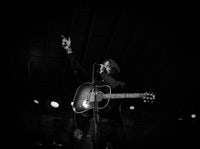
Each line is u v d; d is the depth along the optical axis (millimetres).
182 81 8477
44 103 9148
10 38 7086
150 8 6367
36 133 8859
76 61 2887
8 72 8312
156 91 8883
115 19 6621
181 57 7680
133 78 8531
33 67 8227
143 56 7738
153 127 9148
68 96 8883
